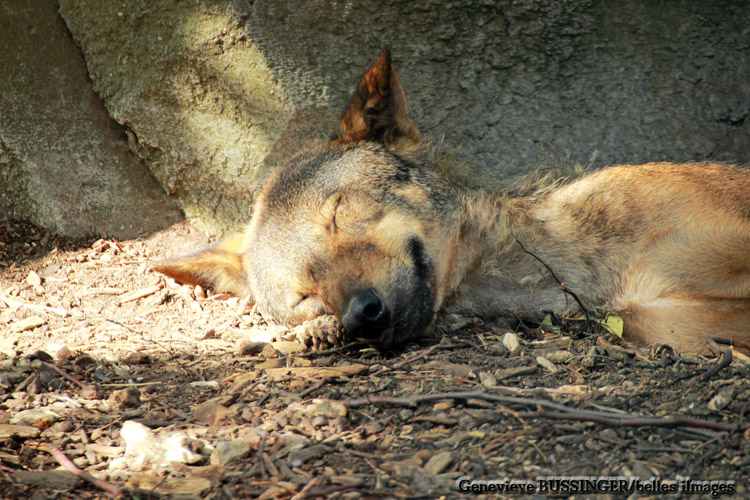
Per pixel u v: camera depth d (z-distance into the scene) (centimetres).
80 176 1278
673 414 567
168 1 1128
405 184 872
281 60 1115
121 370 798
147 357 830
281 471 522
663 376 659
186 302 1102
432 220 867
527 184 952
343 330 812
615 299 849
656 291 819
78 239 1280
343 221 823
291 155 1104
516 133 1151
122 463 556
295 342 852
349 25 1108
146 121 1216
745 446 510
